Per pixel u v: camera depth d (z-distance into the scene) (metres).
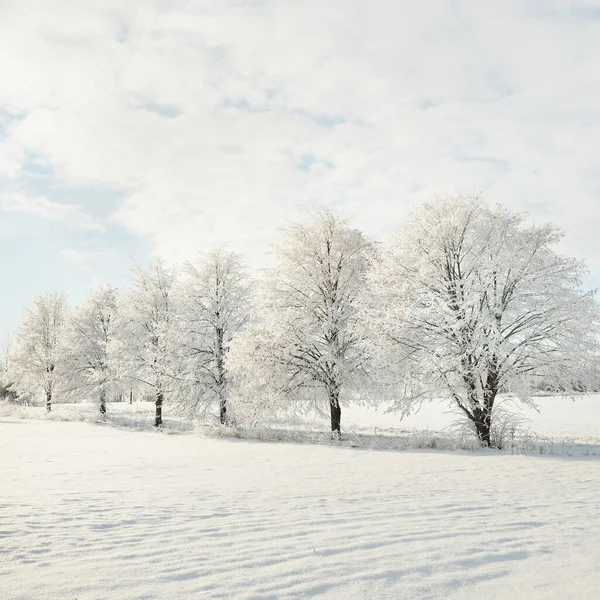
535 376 16.22
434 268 16.73
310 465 10.57
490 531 4.62
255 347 19.70
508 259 16.14
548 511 5.67
